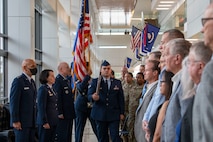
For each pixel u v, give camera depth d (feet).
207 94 4.32
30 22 26.66
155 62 10.68
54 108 16.34
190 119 5.47
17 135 14.90
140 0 72.02
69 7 52.31
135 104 19.16
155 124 8.48
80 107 20.52
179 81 7.00
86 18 20.42
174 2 46.83
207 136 4.30
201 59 5.74
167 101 8.07
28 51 26.45
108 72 17.87
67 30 52.21
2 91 25.90
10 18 26.66
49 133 16.08
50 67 39.78
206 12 5.00
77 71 19.90
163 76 8.33
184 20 38.58
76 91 21.67
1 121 17.42
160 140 7.84
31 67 15.26
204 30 5.01
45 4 35.88
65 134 18.88
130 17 81.05
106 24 91.45
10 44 26.55
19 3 26.63
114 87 17.85
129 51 92.99
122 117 17.84
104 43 93.56
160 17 65.10
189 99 6.01
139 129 10.64
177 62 7.63
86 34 20.27
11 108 14.62
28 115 14.96
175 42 7.75
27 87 15.03
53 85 18.58
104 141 17.76
